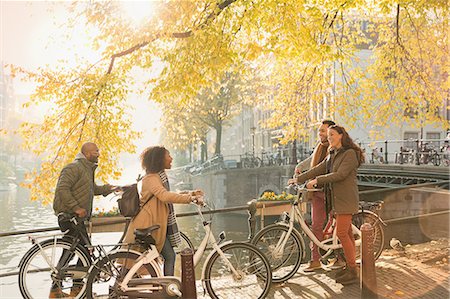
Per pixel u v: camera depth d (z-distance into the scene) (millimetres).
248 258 5062
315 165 6129
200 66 7719
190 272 4309
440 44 11125
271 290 5375
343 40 11289
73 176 5047
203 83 7934
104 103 8562
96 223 5578
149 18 8008
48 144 8750
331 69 11758
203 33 7691
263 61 11648
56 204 4941
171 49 8656
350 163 5367
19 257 20828
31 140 8734
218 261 5668
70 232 4895
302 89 12078
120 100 8711
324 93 11945
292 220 5660
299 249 5668
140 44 8352
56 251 5027
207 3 8078
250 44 7883
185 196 4676
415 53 11375
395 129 31484
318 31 8891
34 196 8531
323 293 5254
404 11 11125
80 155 5227
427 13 10391
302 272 6074
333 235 5977
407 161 25016
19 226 33438
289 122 12586
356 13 11438
